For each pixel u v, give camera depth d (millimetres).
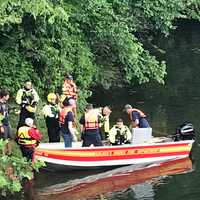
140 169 23391
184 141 24328
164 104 32188
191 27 57812
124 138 24000
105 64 34812
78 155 23125
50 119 24141
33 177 22344
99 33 31031
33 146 21969
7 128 22016
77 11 29781
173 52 46781
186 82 37188
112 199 20406
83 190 21344
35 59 27547
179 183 21719
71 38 29453
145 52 32781
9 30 26031
